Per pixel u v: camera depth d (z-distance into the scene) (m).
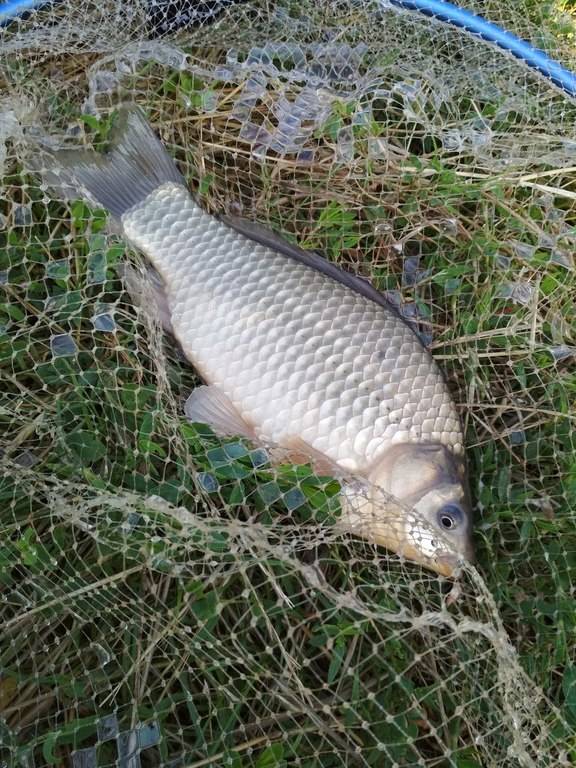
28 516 0.25
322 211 0.32
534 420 0.30
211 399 0.28
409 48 0.33
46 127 0.30
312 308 0.28
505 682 0.22
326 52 0.33
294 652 0.24
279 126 0.33
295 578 0.25
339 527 0.25
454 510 0.26
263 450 0.27
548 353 0.31
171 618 0.24
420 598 0.24
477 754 0.23
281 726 0.23
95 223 0.29
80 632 0.24
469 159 0.33
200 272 0.28
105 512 0.24
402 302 0.32
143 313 0.27
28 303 0.28
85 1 0.31
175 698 0.23
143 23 0.32
